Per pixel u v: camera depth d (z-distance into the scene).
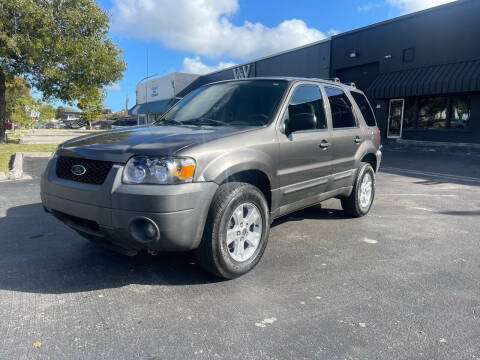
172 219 2.68
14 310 2.65
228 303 2.80
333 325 2.52
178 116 4.25
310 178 4.09
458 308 2.78
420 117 20.09
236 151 3.12
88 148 3.08
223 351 2.22
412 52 19.70
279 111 3.73
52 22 16.70
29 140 24.12
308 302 2.84
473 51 17.05
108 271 3.35
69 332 2.39
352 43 23.22
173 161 2.73
